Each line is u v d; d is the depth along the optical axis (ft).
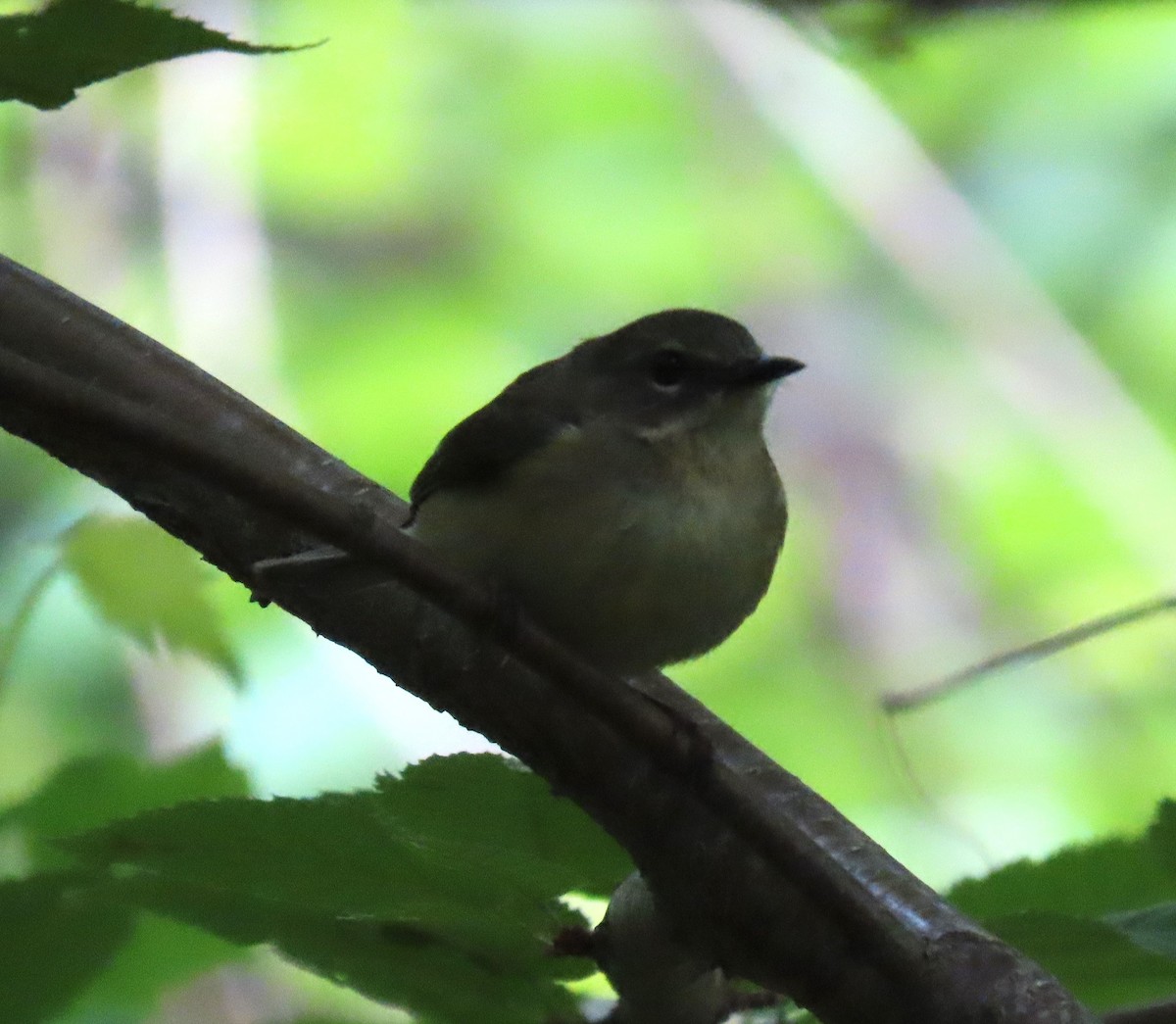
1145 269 56.70
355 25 59.16
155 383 21.09
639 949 18.11
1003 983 16.65
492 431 22.07
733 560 22.12
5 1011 18.40
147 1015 20.74
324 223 57.52
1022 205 58.44
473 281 57.67
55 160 51.90
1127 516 52.75
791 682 52.39
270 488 15.79
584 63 60.75
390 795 16.11
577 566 21.25
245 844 16.33
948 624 53.88
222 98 52.11
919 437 57.16
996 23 39.68
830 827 20.01
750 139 60.13
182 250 49.67
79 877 17.95
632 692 17.29
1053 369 55.77
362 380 53.52
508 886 16.78
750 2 36.24
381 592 19.70
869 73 58.08
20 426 19.99
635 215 59.26
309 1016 21.66
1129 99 58.29
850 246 59.62
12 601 28.99
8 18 14.42
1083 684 49.88
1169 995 19.51
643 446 22.12
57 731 38.68
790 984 17.70
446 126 59.82
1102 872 18.40
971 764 48.24
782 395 58.08
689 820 18.08
